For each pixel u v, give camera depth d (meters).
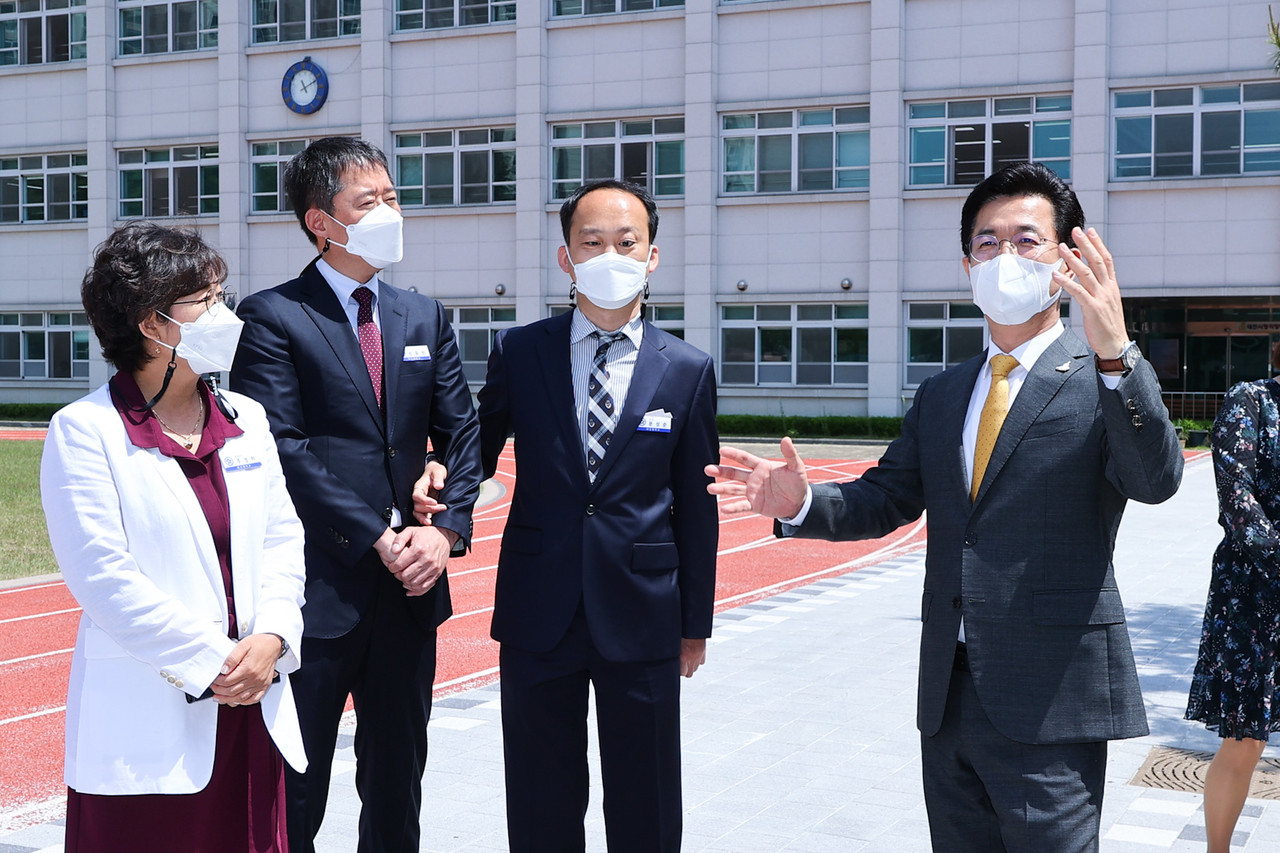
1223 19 27.91
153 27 36.44
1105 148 28.72
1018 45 29.41
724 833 4.73
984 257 3.10
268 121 35.16
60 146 37.38
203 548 2.96
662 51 31.98
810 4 30.80
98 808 2.84
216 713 2.94
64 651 8.50
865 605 10.13
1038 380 3.03
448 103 33.75
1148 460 2.73
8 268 38.12
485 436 4.05
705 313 31.89
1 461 22.94
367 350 3.97
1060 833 2.88
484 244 33.66
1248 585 3.99
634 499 3.72
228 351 2.98
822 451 28.08
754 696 6.96
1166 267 28.55
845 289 30.97
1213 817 4.17
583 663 3.68
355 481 3.83
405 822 4.00
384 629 3.90
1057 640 2.92
